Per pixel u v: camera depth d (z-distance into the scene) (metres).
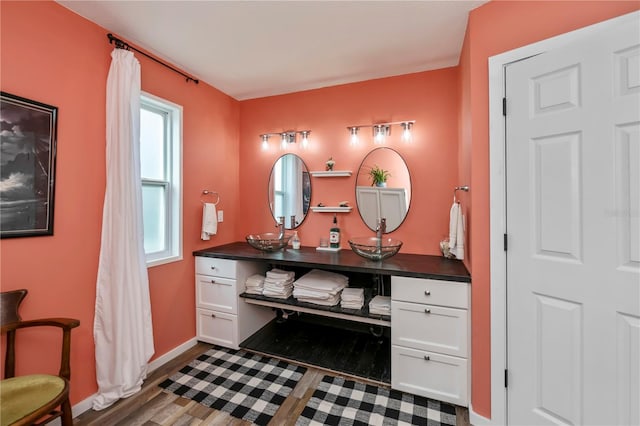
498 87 1.53
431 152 2.43
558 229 1.33
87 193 1.76
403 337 1.89
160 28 1.88
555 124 1.33
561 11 1.36
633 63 1.13
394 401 1.83
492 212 1.56
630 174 1.14
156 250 2.32
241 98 3.09
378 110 2.60
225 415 1.71
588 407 1.26
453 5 1.64
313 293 2.28
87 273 1.77
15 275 1.46
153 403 1.81
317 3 1.64
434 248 2.42
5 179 1.41
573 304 1.30
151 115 2.29
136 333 1.90
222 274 2.47
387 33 1.93
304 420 1.67
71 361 1.69
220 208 2.89
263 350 2.42
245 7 1.67
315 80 2.66
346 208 2.64
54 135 1.60
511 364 1.52
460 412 1.73
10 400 1.21
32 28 1.52
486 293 1.61
